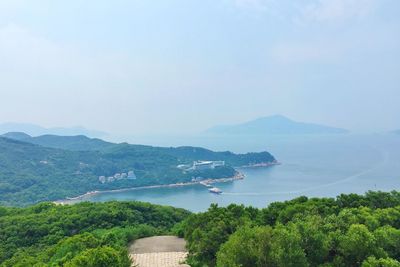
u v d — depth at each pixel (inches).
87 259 885.8
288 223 1126.4
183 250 1371.8
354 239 911.0
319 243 925.2
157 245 1461.6
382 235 959.0
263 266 856.3
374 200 1357.0
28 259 1362.0
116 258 906.7
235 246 883.4
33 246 1766.7
